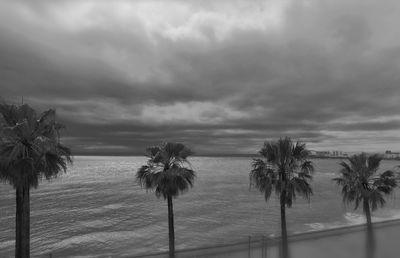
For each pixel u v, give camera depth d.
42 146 17.72
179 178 23.81
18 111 18.31
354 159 34.38
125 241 48.25
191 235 51.38
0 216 66.19
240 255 26.92
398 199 84.31
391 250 28.48
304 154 26.84
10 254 41.94
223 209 75.94
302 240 29.95
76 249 44.53
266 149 27.09
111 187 122.06
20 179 17.28
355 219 61.22
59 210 74.56
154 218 65.62
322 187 123.62
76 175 184.12
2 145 17.30
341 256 26.78
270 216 67.06
